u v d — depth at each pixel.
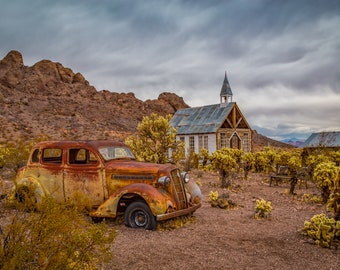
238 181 16.56
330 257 5.80
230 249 6.16
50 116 66.69
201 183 15.41
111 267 5.08
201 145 31.81
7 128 49.44
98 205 7.97
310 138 32.47
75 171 8.13
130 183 7.76
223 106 32.88
